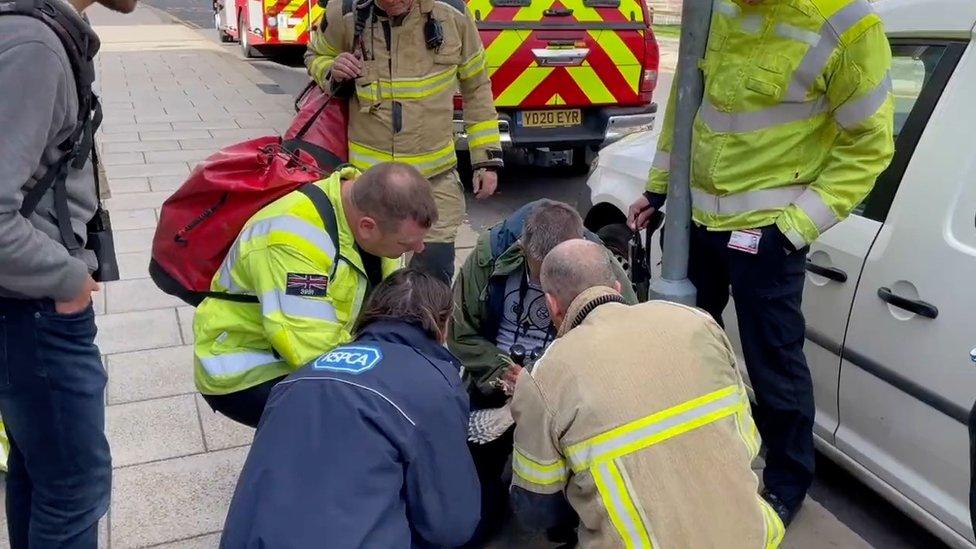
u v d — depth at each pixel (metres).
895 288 2.62
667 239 2.77
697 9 2.53
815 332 2.94
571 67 6.41
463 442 1.89
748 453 1.82
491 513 2.73
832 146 2.54
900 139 2.73
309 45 3.55
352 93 3.36
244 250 2.20
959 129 2.55
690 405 1.77
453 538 1.92
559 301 2.04
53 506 2.06
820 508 3.06
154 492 2.98
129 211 5.95
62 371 1.94
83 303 1.93
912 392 2.57
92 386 2.03
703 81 2.62
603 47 6.48
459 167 7.66
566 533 2.71
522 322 2.75
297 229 2.15
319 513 1.65
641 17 6.59
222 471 3.11
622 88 6.65
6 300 1.86
